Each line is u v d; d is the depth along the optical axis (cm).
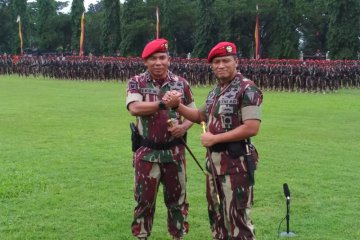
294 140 1421
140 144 621
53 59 4700
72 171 1035
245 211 530
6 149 1260
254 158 538
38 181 946
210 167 544
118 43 6525
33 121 1758
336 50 4991
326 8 5309
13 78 4659
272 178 987
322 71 3344
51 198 848
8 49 8425
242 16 5700
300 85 3391
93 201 839
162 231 714
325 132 1570
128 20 6297
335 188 919
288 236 686
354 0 4931
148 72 617
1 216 757
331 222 741
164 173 622
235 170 525
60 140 1389
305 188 918
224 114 527
